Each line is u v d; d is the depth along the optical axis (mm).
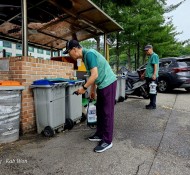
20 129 3979
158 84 10500
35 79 4215
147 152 3207
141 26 19703
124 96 7836
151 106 6332
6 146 3426
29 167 2748
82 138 3820
